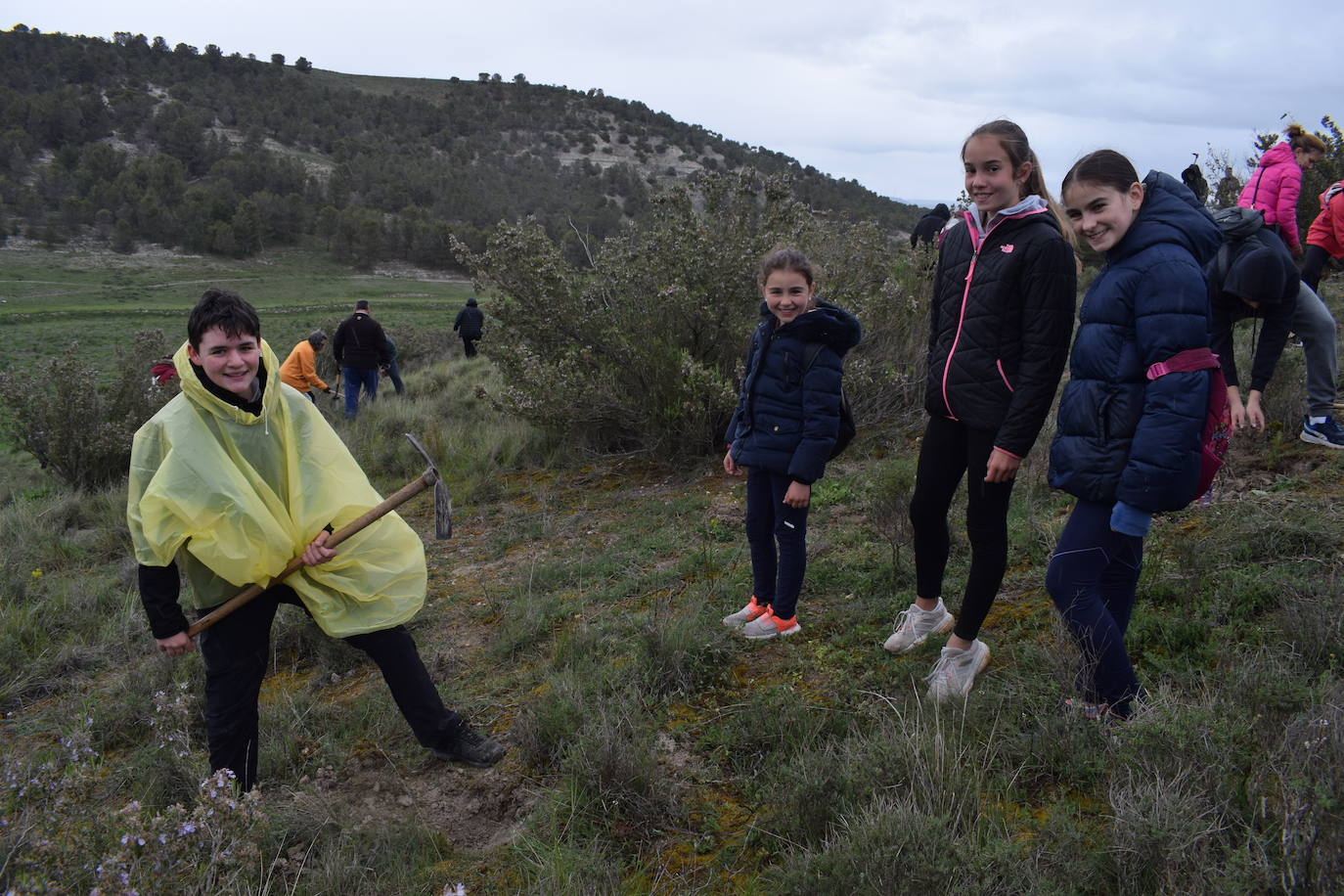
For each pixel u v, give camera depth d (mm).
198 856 2424
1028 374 2799
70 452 9008
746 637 3840
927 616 3523
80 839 2348
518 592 4832
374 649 3127
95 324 54375
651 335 7316
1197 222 2502
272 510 2889
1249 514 3992
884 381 6965
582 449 7691
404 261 121312
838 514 5250
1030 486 4711
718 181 8109
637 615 4250
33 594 5773
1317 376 4590
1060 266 2777
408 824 2928
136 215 115938
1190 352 2389
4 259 100938
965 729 2885
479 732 3441
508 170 184250
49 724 4074
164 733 3451
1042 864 2264
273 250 119062
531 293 7633
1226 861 2045
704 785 2949
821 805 2582
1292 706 2484
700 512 5789
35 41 182250
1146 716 2508
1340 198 4848
